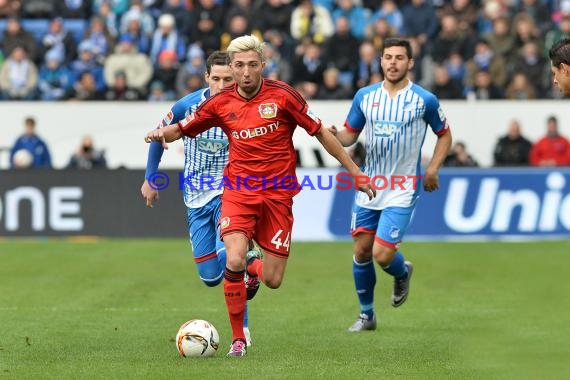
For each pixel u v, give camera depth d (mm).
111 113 64250
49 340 30828
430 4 69312
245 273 29328
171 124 30406
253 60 26406
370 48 64125
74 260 50219
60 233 57719
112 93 66312
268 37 66250
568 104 62562
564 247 53625
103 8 71438
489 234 56688
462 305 37750
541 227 56500
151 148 31125
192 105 29953
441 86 63406
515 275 45094
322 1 72188
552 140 59781
